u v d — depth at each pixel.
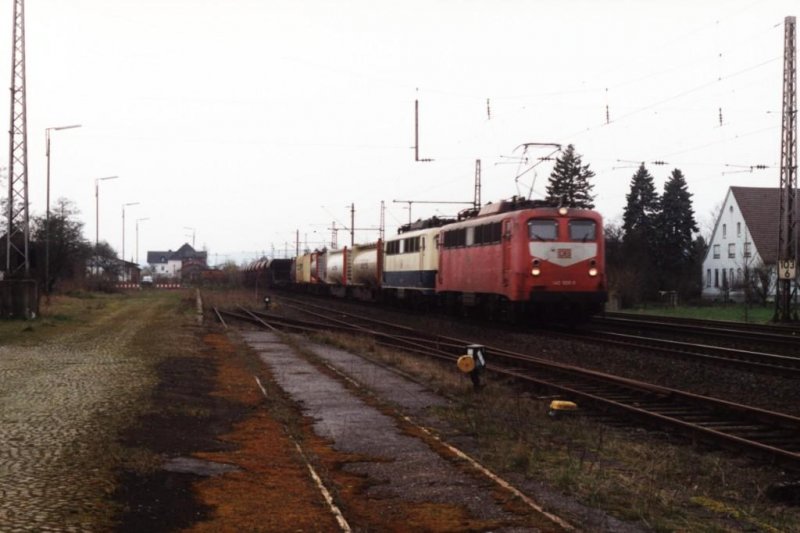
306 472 8.88
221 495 7.81
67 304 48.38
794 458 9.21
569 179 85.31
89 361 18.72
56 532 6.32
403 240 44.28
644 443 10.85
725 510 7.71
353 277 58.00
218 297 61.94
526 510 7.41
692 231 81.69
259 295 67.88
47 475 8.05
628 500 7.89
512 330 28.20
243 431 11.30
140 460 8.84
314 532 6.69
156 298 63.72
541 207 27.80
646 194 82.62
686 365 17.86
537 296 26.95
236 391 15.23
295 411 13.03
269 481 8.45
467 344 23.08
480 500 7.82
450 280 34.62
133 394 13.59
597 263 27.36
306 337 27.88
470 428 11.33
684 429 11.12
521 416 12.29
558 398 14.17
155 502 7.45
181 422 11.65
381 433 11.20
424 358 20.97
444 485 8.38
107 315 39.31
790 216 33.75
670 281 72.44
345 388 15.57
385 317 39.62
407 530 6.93
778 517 7.61
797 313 36.03
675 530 7.00
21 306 33.31
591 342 23.30
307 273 77.19
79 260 74.38
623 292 52.28
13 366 17.58
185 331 29.30
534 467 9.12
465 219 34.72
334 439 10.81
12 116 35.53
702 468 9.37
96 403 12.52
